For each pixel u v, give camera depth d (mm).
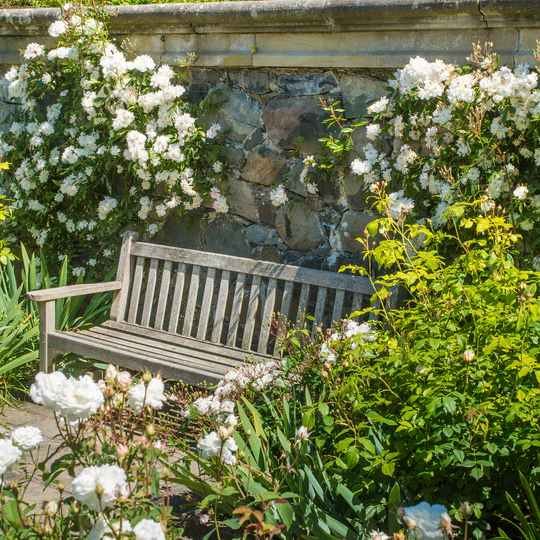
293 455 2514
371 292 3348
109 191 4699
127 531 1794
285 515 2215
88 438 2084
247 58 3957
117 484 1755
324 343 2752
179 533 2094
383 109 3471
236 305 3783
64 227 4914
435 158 3393
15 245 5133
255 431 2650
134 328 4051
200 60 4164
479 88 3166
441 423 2301
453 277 2561
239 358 3605
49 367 3881
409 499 2348
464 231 3283
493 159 3178
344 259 3803
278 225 4027
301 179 3857
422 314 2656
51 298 3783
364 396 2580
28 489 2801
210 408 2834
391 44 3498
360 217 3709
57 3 5195
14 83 4859
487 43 3146
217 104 4137
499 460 2348
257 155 4039
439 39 3377
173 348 3760
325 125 3764
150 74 4352
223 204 4160
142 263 4141
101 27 4430
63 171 4719
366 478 2373
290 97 3895
